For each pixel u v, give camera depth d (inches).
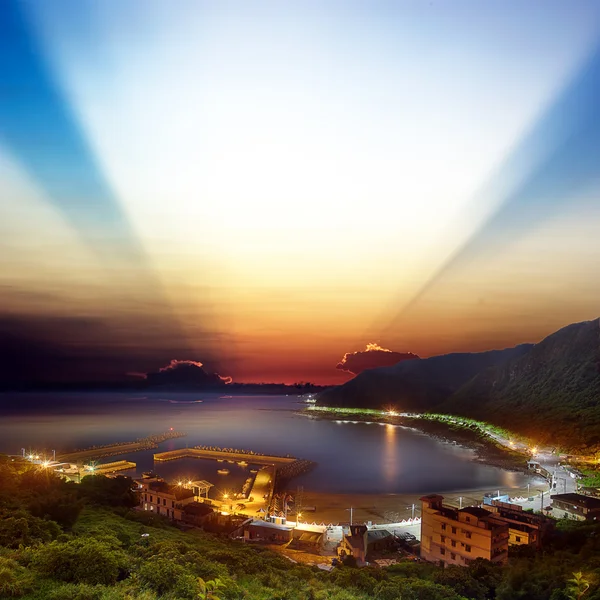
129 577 1454.2
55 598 1196.5
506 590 2110.0
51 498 2591.0
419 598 1999.3
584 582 1964.8
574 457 7790.4
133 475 6909.5
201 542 2689.5
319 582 2057.1
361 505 5290.4
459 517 2942.9
